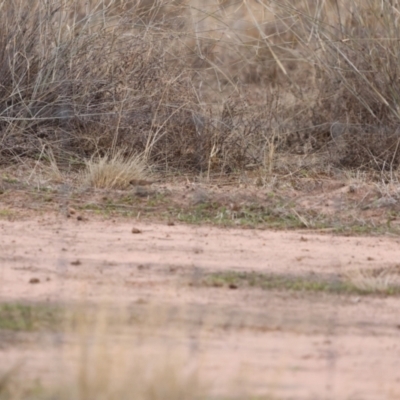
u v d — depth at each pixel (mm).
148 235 28812
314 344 19922
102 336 17891
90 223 30016
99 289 22984
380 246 28859
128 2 40938
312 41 44031
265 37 43875
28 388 16719
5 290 22703
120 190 34000
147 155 37250
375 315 22250
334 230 30688
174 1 42000
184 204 32719
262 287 23953
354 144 39031
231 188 35250
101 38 39594
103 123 38344
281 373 17656
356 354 19469
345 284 24438
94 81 39000
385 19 40625
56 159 37312
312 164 38438
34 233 28375
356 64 41531
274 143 40406
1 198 32312
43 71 38781
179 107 38219
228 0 49312
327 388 17484
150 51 39750
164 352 17844
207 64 48000
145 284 23641
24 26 38844
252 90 48344
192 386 16328
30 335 19531
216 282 24031
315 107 42875
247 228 30562
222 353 18953
